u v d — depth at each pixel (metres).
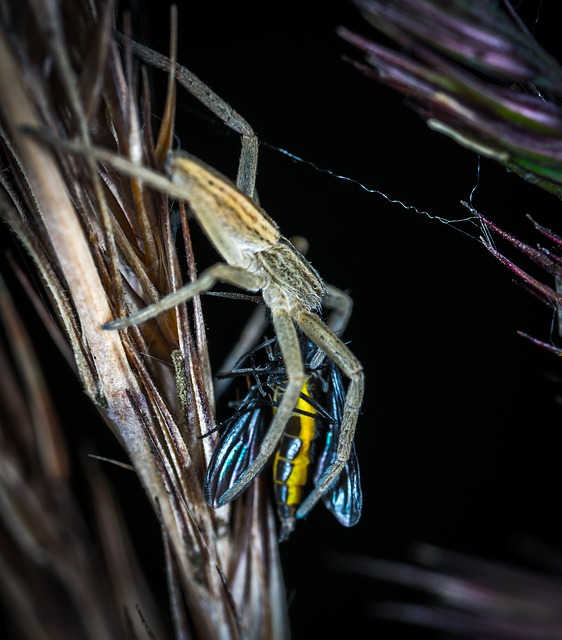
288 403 0.07
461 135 0.06
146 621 0.06
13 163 0.06
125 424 0.07
